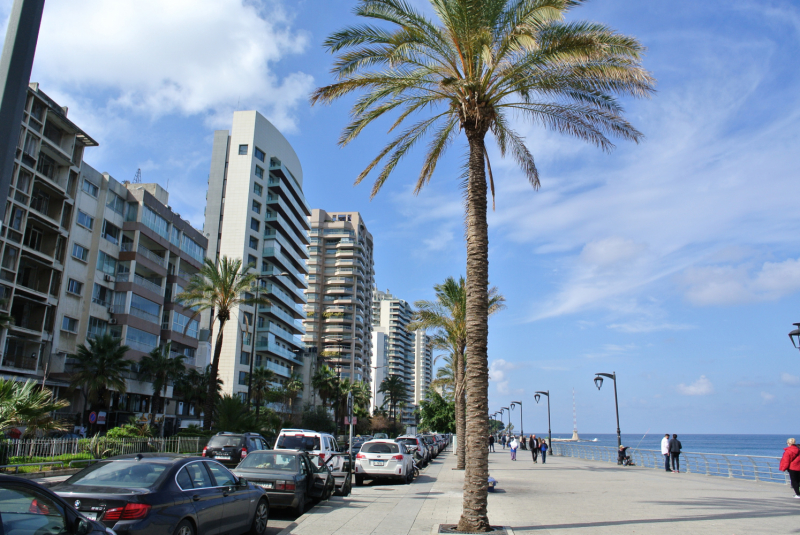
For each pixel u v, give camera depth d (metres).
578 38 11.19
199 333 60.06
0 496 4.38
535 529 9.83
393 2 12.00
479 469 9.55
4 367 32.78
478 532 9.18
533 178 15.09
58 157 37.88
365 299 135.25
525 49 10.91
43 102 35.38
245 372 70.88
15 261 33.47
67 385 37.75
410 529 10.00
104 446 20.97
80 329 40.12
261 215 77.81
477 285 10.48
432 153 14.70
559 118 13.24
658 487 19.02
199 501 7.61
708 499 15.13
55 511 4.84
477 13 10.75
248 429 34.56
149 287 47.25
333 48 12.73
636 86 11.84
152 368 43.62
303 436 17.62
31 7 5.04
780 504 13.96
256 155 78.00
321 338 122.19
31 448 17.89
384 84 13.05
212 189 76.38
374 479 21.64
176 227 52.72
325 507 13.16
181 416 54.16
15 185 33.25
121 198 45.34
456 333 30.06
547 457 48.56
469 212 10.93
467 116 11.14
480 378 10.04
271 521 11.22
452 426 76.00
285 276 86.25
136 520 6.43
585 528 9.92
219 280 32.66
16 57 4.86
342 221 130.75
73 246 39.69
